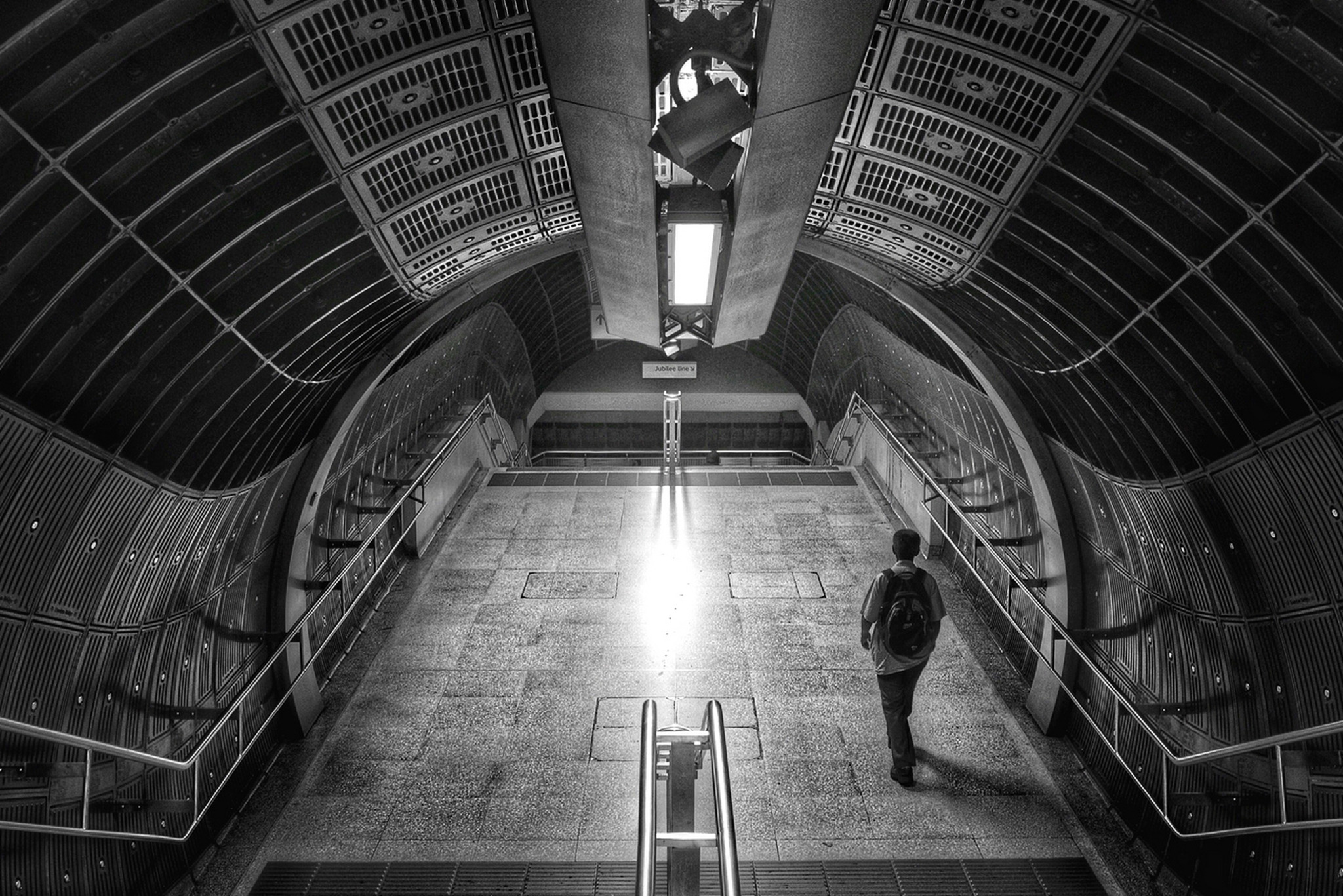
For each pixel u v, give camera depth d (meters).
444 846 5.37
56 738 3.45
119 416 4.01
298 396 5.61
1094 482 5.80
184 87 3.32
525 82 4.23
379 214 4.55
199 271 3.94
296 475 6.41
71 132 3.08
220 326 4.34
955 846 5.39
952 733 6.48
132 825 4.54
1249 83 3.15
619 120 3.95
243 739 5.88
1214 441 4.28
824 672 7.24
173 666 5.09
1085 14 3.44
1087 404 5.36
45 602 3.90
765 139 4.09
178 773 5.07
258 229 4.12
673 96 3.98
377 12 3.62
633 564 9.27
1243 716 4.43
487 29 3.90
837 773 6.04
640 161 4.27
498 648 7.66
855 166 4.77
